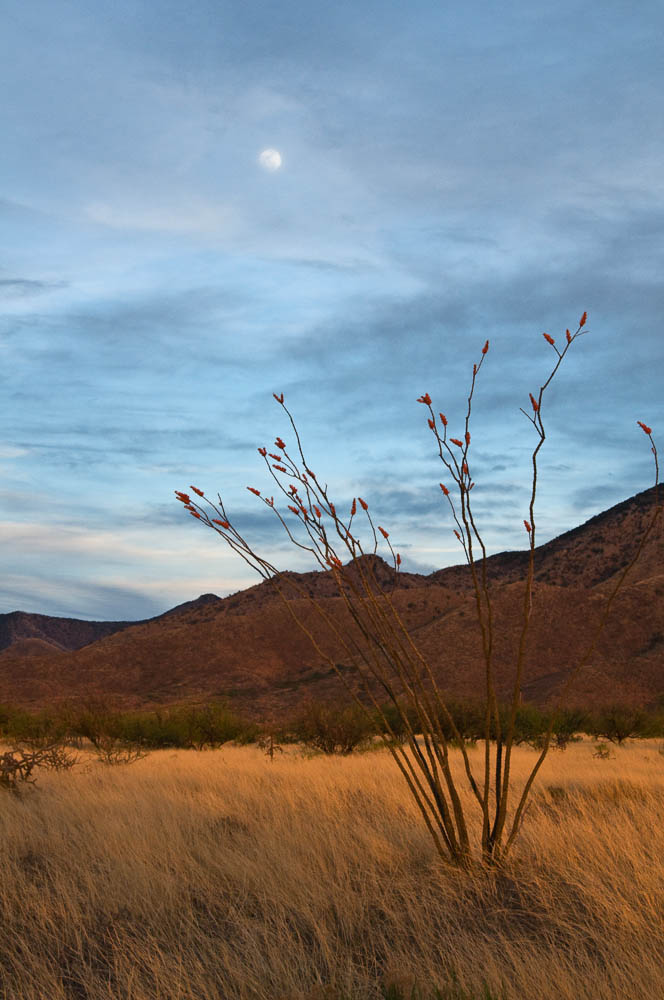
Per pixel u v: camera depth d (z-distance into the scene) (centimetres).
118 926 487
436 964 409
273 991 384
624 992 358
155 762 1798
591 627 8681
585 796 1022
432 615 10231
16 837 711
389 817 786
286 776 1253
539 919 479
